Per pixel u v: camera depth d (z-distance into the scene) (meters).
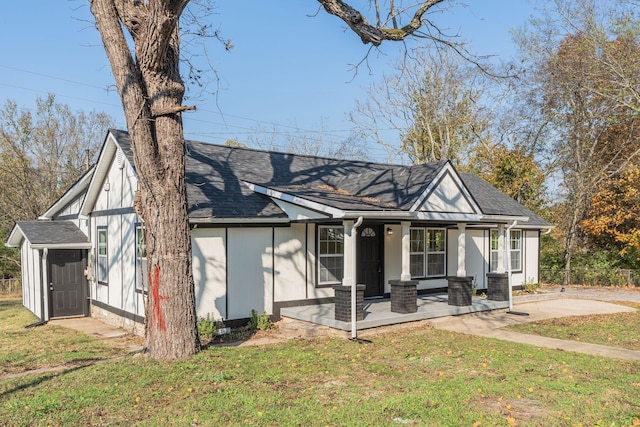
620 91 20.56
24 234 15.04
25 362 8.75
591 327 11.48
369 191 12.88
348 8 8.45
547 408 5.59
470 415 5.32
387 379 6.86
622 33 19.97
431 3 8.80
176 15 7.08
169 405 5.70
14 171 26.84
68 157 29.97
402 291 11.44
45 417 5.36
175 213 7.92
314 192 12.27
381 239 14.17
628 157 24.03
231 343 9.80
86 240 15.29
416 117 32.38
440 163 12.41
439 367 7.56
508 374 7.10
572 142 26.14
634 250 22.89
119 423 5.15
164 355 7.86
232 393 6.12
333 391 6.25
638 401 5.79
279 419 5.22
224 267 11.05
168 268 7.89
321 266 12.84
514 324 11.88
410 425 5.06
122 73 7.53
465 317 12.71
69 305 15.15
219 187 12.22
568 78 23.58
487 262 17.58
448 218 12.14
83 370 7.55
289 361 7.93
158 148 7.83
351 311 10.28
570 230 25.23
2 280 24.50
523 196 25.94
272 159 15.74
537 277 19.55
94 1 7.52
